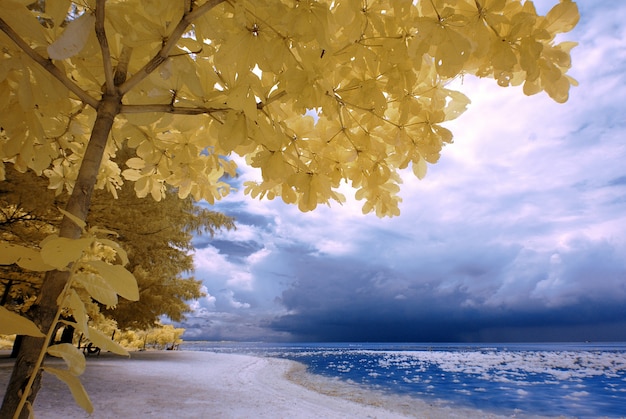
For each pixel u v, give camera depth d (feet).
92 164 2.42
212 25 2.19
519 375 70.90
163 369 42.14
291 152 3.95
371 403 33.96
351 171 4.48
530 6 2.77
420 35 2.54
